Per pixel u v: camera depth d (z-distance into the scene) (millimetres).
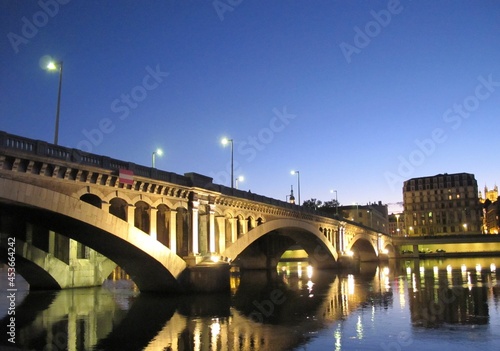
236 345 22375
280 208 65312
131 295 43719
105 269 54594
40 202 29031
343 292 45125
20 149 28172
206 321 29172
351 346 21625
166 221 43531
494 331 24500
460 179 176250
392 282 55656
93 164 33594
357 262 107562
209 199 47188
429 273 70312
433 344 21672
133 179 36750
